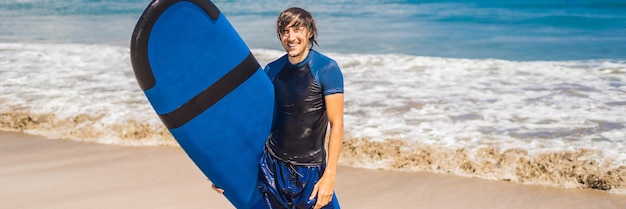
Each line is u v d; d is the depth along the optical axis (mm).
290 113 3553
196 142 3529
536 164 5918
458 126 6914
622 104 7809
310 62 3486
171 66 3291
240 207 3844
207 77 3406
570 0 21672
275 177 3648
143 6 22672
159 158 6520
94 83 9148
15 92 8570
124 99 8188
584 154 5984
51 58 11203
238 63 3477
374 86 8891
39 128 7477
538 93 8430
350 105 7852
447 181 5863
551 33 15680
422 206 5344
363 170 6137
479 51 13234
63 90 8688
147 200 5453
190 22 3285
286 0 23250
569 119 7164
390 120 7160
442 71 9883
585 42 14086
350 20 17984
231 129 3568
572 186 5707
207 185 5785
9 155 6660
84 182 5871
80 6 22516
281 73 3572
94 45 13070
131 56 3197
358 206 5355
